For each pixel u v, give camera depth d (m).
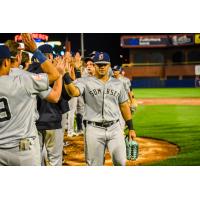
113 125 4.60
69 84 4.34
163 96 21.72
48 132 4.86
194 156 6.87
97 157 4.66
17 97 3.34
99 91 4.52
